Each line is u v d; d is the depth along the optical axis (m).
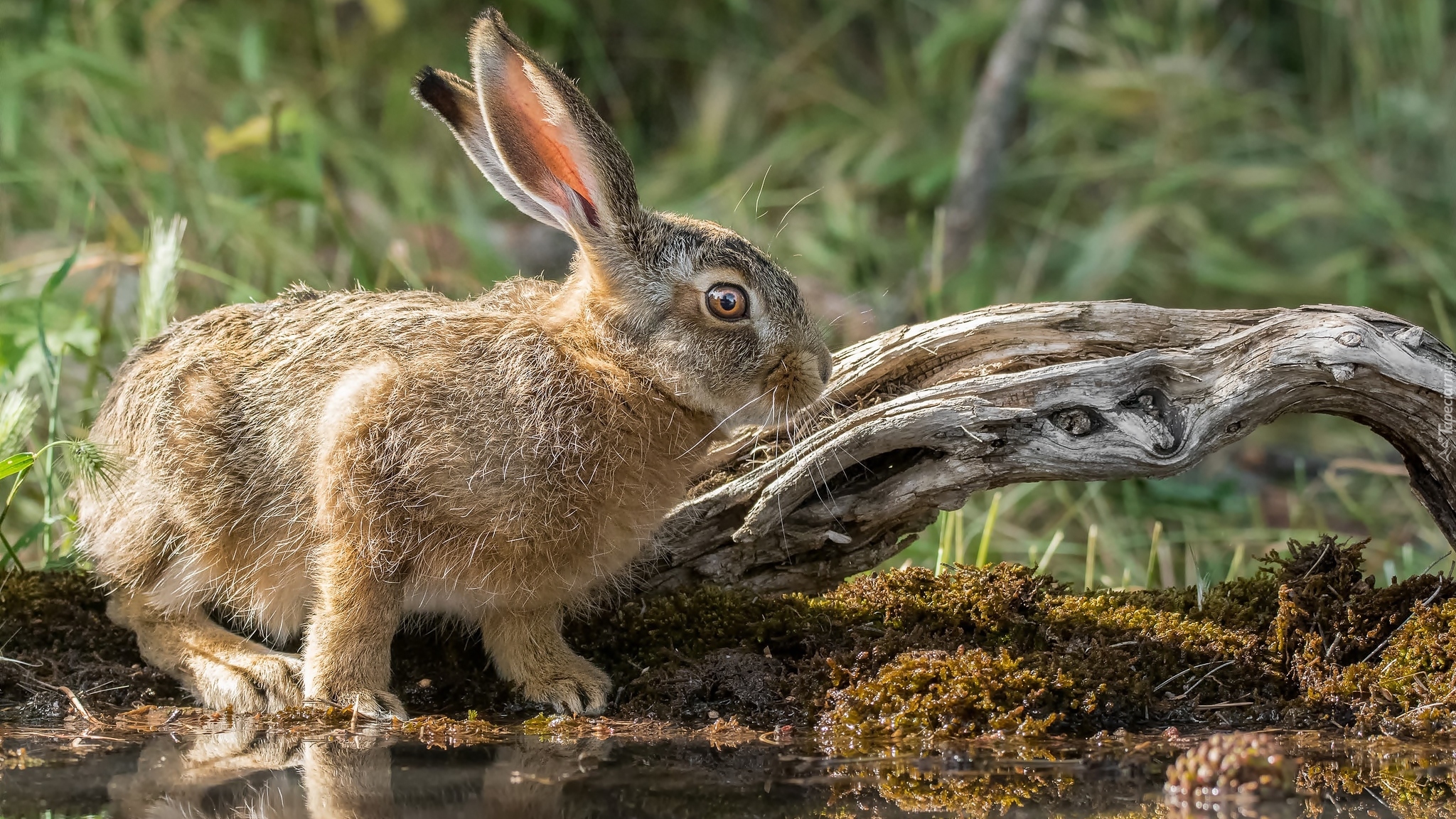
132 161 14.62
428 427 8.09
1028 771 7.04
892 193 17.61
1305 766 7.19
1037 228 17.39
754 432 9.70
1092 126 18.33
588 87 18.05
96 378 11.39
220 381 8.69
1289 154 17.98
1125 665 8.27
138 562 8.87
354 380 8.20
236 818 6.20
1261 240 17.38
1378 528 12.80
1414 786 6.79
